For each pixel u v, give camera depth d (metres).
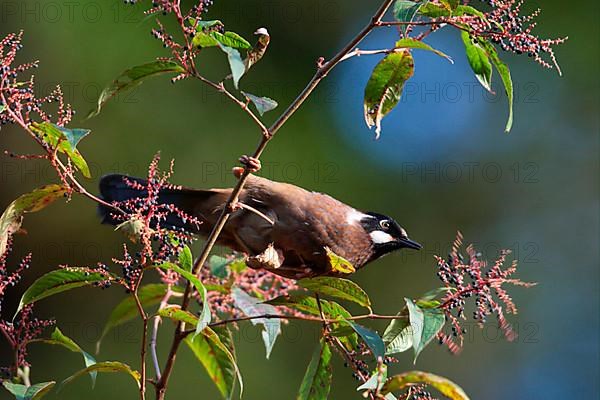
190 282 6.22
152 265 5.94
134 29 13.11
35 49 12.78
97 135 12.98
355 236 8.52
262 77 13.95
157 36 6.00
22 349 6.59
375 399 5.54
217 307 7.44
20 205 6.33
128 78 6.22
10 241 6.44
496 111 15.70
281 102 13.93
